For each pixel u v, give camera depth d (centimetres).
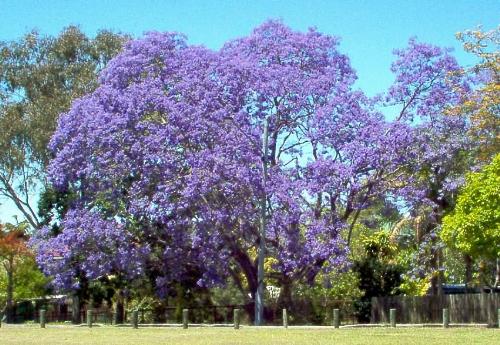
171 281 4181
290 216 3619
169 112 3684
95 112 3847
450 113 3875
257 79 3775
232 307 4353
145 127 3728
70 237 3875
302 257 3672
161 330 2988
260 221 3691
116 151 3753
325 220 3697
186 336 2508
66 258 3966
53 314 5425
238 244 3922
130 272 3919
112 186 3897
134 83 3922
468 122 3875
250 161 3616
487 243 3038
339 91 3844
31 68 5466
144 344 2133
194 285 4372
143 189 3747
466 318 3753
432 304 3909
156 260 4109
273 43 4022
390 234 4384
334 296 4353
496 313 3612
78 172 3834
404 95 3944
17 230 5119
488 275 4425
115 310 4738
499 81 3938
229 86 3762
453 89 3947
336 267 3719
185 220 3691
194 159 3584
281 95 3784
